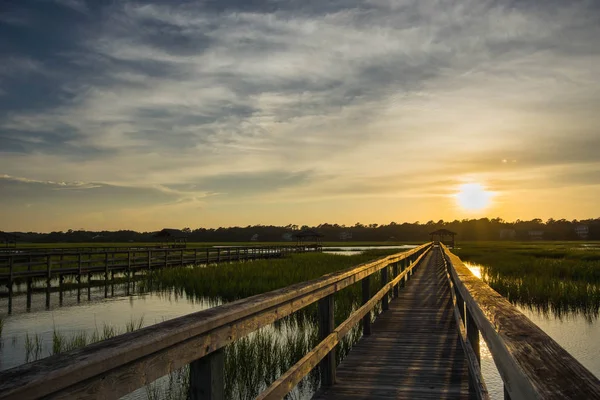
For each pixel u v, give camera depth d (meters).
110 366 1.50
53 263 20.58
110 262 24.55
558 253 43.69
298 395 6.48
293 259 36.16
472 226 199.62
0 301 17.86
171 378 7.39
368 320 7.62
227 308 2.50
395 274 12.02
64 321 13.52
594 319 12.91
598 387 1.07
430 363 5.89
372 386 4.97
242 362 7.51
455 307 7.28
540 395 1.03
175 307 15.91
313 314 12.39
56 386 1.28
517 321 1.81
